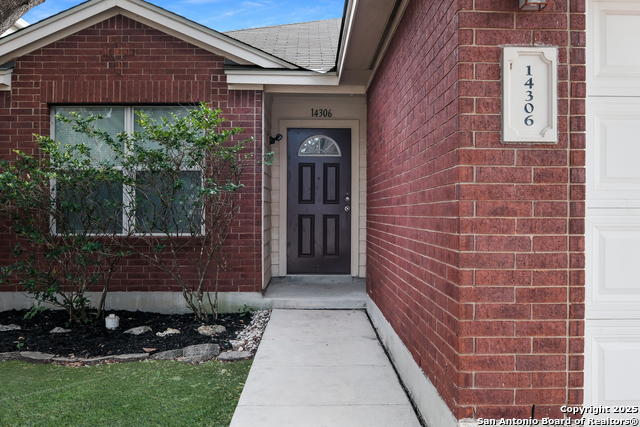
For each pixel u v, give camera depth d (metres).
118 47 5.93
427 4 3.22
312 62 6.72
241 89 6.03
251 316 5.86
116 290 6.00
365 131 7.45
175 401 3.49
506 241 2.51
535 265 2.52
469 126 2.51
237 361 4.44
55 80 5.91
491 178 2.51
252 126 6.05
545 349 2.51
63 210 5.42
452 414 2.59
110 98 5.92
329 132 7.50
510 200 2.52
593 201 2.63
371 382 3.82
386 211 4.89
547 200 2.52
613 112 2.64
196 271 6.02
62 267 5.86
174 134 5.15
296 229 7.52
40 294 5.91
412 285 3.66
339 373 4.01
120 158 6.00
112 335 5.05
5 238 5.92
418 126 3.50
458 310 2.51
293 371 4.04
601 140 2.64
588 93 2.64
